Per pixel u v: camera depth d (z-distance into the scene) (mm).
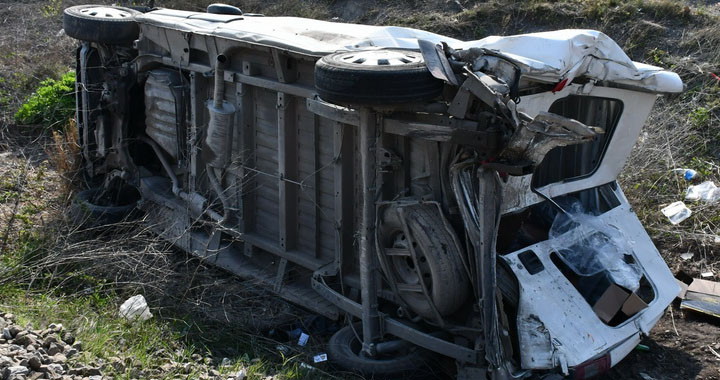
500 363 4680
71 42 12578
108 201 7875
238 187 6395
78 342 4992
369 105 4645
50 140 9781
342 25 6293
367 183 5031
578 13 11266
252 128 6340
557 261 5445
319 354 5562
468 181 4789
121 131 7496
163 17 6973
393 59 4809
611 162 5805
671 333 6176
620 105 5613
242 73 6191
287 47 5594
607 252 5426
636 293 5684
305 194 6016
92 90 7695
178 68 6879
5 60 11828
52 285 6250
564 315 4875
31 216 7680
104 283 6160
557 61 4902
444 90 4742
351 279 5730
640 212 7812
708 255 7254
